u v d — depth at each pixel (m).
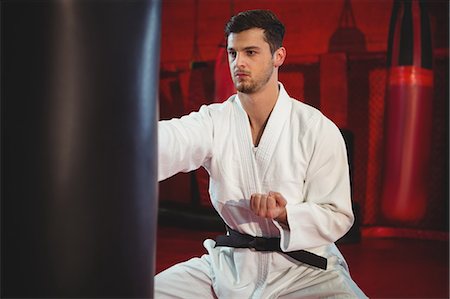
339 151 1.78
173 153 1.72
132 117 0.85
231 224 1.84
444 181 5.08
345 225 1.74
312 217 1.68
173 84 6.32
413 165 5.00
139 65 0.86
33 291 0.80
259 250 1.78
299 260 1.75
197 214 5.47
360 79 5.41
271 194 1.57
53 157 0.79
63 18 0.78
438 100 5.12
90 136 0.81
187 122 1.80
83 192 0.81
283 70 5.68
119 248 0.85
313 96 5.57
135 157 0.86
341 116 5.45
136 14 0.84
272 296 1.75
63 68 0.78
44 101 0.78
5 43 0.78
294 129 1.79
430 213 5.11
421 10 5.02
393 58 5.07
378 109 5.34
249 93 1.73
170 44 6.33
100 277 0.83
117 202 0.84
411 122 4.99
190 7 6.19
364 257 4.20
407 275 3.59
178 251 4.35
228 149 1.81
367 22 5.40
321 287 1.72
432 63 5.02
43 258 0.80
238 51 1.69
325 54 5.50
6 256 0.80
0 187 0.79
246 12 1.70
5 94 0.78
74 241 0.81
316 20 5.56
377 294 3.10
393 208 5.10
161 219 5.72
